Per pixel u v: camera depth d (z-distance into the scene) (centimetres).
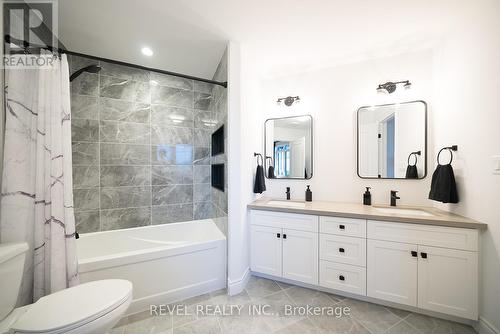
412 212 173
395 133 193
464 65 146
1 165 112
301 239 180
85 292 110
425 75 184
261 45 178
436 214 157
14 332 88
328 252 171
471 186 139
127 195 216
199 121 253
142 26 153
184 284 168
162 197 234
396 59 193
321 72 220
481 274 130
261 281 196
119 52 189
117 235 207
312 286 183
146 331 136
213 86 242
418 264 144
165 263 162
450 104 160
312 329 138
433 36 165
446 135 165
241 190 181
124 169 215
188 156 247
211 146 257
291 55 193
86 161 199
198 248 173
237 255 179
